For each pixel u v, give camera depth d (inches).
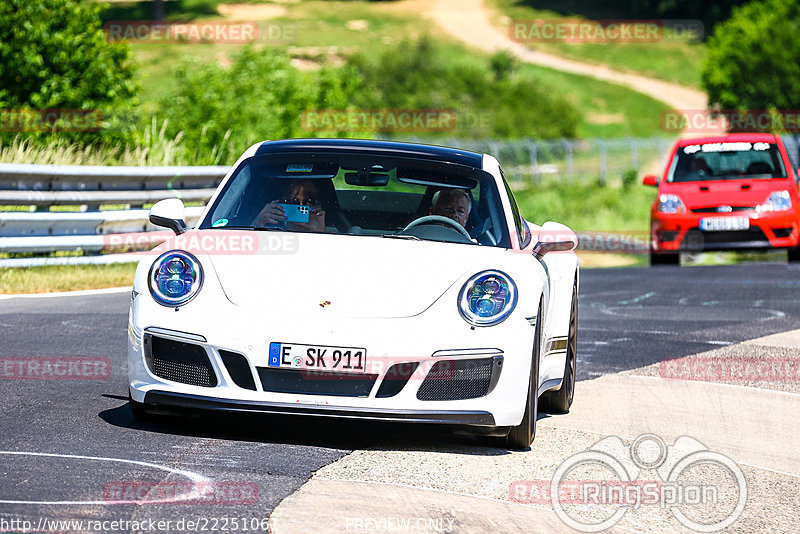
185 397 631.2
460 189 753.6
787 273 1807.3
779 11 5428.2
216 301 635.5
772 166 2034.9
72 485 526.9
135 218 1624.0
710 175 2046.0
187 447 616.7
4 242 1378.0
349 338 617.3
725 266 1959.9
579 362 1009.5
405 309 632.4
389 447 648.4
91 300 1273.4
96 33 2190.0
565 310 774.5
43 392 752.3
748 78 5339.6
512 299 646.5
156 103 2677.2
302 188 739.4
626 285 1678.2
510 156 6205.7
